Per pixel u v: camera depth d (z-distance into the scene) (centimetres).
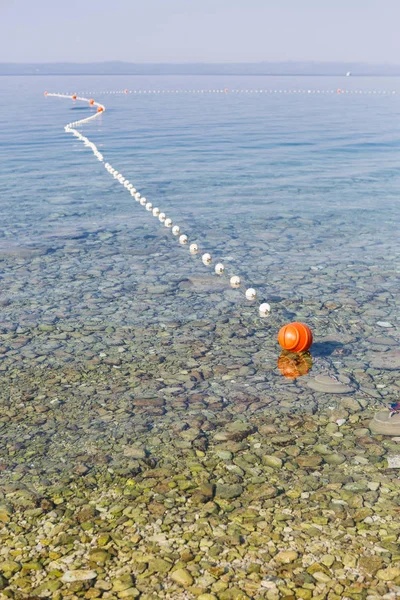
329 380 759
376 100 6569
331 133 3366
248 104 5862
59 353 830
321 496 542
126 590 441
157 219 1571
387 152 2648
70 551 479
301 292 1054
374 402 708
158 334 891
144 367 793
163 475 577
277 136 3231
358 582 445
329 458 602
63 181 2072
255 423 666
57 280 1116
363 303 1004
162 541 489
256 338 880
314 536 492
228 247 1320
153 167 2322
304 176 2120
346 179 2061
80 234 1424
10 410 692
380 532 495
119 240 1380
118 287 1082
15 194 1859
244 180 2058
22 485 564
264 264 1205
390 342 863
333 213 1606
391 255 1252
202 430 653
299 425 661
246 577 451
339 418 675
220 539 489
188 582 447
